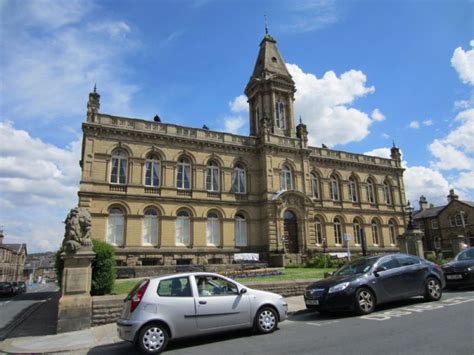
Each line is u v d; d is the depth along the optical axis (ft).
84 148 93.76
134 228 95.14
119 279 74.13
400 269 40.65
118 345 32.68
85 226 43.62
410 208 81.35
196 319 29.94
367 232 135.33
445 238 179.11
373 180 143.02
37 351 31.71
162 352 28.40
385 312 37.06
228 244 106.73
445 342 24.71
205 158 109.70
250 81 134.72
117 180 96.94
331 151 136.15
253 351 26.58
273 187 113.70
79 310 40.04
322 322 35.32
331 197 132.05
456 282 48.96
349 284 37.09
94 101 97.60
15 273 285.23
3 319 54.95
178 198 102.27
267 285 52.29
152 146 102.27
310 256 106.52
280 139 119.75
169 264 97.09
